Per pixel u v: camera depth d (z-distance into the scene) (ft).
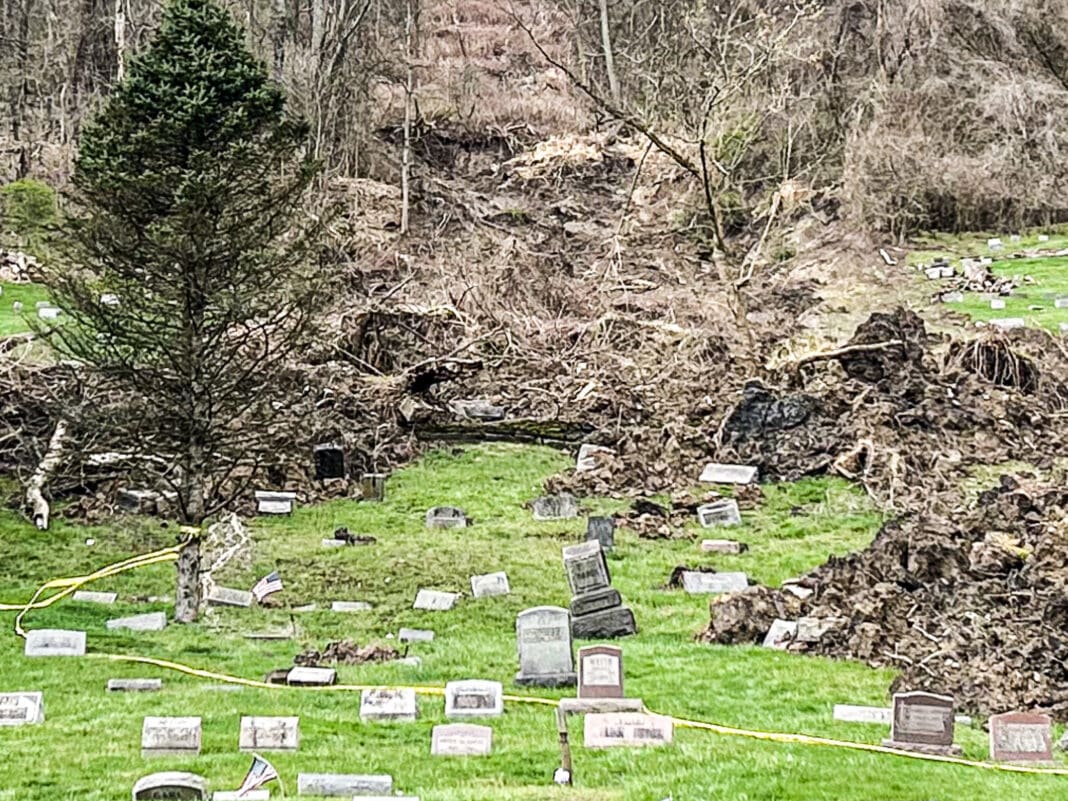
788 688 43.60
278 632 52.39
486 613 55.42
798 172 134.62
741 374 90.74
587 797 32.27
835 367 86.02
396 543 67.31
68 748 36.55
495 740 37.52
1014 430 79.97
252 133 53.72
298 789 32.55
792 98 128.98
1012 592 49.67
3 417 78.43
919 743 36.94
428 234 143.13
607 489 76.13
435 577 61.05
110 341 54.54
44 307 110.11
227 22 54.70
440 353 98.53
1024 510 60.64
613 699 39.88
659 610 54.80
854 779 33.96
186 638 51.13
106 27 183.21
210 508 57.26
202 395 54.49
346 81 162.09
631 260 128.06
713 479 76.18
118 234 52.60
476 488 78.07
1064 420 81.71
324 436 81.61
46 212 129.18
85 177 53.01
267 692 43.24
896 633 48.08
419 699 42.16
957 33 159.84
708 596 56.90
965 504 68.13
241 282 54.75
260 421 63.10
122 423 54.85
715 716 40.52
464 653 48.62
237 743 37.19
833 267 125.39
